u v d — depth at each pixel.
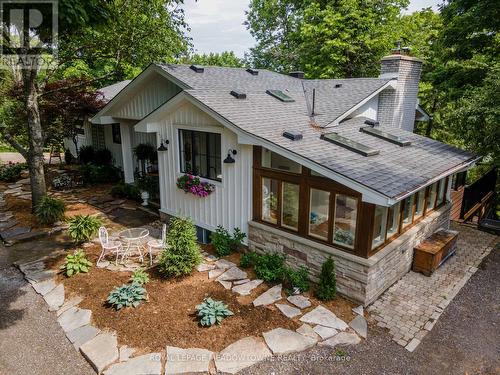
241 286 6.94
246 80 11.38
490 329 6.11
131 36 12.12
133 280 6.91
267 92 10.71
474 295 7.19
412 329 6.03
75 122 16.02
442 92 16.50
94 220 9.23
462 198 12.30
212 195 8.92
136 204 12.53
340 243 6.76
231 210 8.53
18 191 13.91
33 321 6.03
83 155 17.69
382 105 11.77
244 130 7.24
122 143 13.98
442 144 10.12
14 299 6.65
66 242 9.21
